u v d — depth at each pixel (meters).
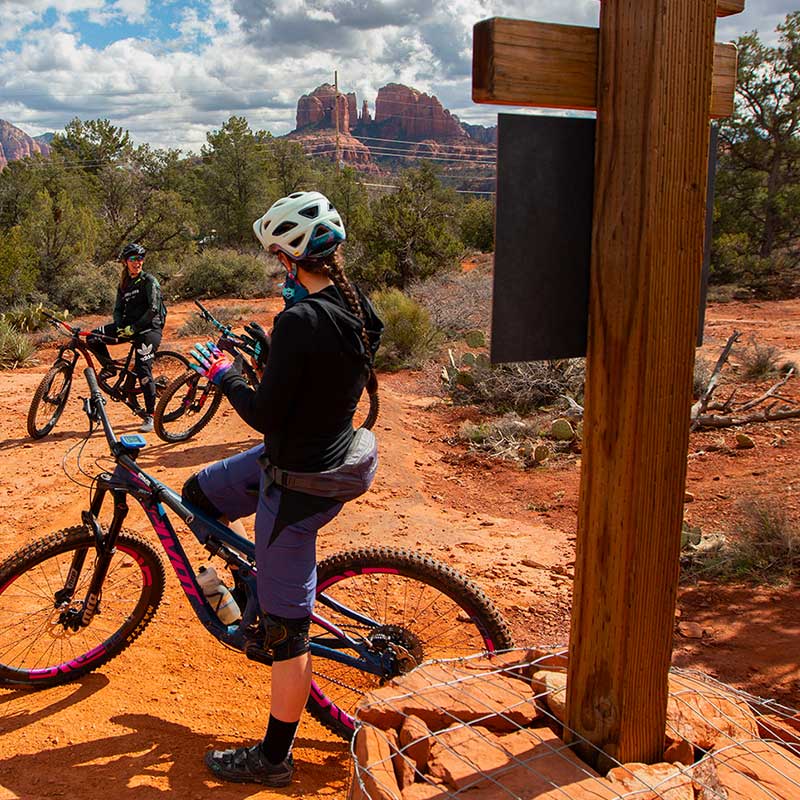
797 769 2.16
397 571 2.96
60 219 26.52
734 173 30.16
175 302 26.66
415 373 11.18
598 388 1.92
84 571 4.40
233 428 7.89
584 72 1.82
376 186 67.69
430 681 2.49
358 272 22.06
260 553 2.56
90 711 3.21
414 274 21.53
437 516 5.62
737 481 5.96
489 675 2.53
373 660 2.91
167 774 2.77
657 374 1.84
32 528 5.38
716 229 30.67
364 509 5.71
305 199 2.33
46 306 22.98
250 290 27.34
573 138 1.87
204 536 2.99
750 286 25.28
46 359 14.16
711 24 1.75
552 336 1.93
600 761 2.09
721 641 3.73
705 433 7.34
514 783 2.00
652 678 2.04
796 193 28.81
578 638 2.09
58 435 7.90
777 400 8.24
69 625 3.37
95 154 61.97
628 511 1.89
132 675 3.52
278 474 2.48
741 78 29.05
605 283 1.86
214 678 3.50
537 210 1.85
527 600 4.23
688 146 1.77
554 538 5.17
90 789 2.68
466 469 6.82
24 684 3.36
